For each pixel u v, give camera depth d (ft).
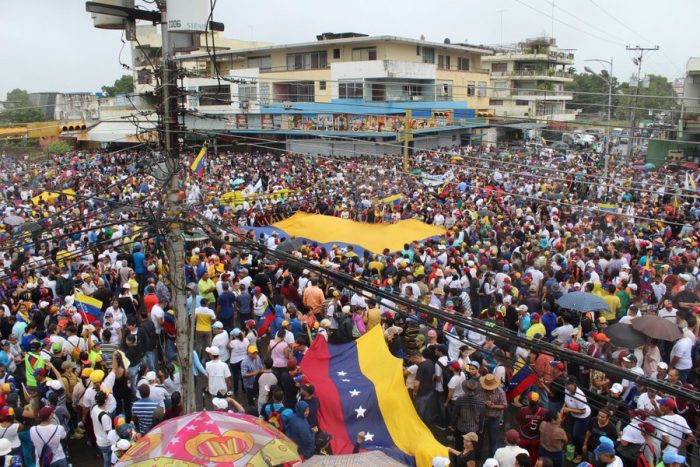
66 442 34.83
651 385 19.97
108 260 57.88
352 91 161.48
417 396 36.17
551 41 254.27
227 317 49.19
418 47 179.83
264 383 35.53
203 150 57.88
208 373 37.45
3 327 43.50
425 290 47.70
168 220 29.48
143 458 20.27
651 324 36.68
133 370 39.34
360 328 43.98
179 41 31.86
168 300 47.37
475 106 204.03
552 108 220.84
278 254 26.96
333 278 25.99
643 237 67.05
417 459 29.78
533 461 31.14
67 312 44.24
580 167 128.16
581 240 66.95
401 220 66.28
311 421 31.58
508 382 37.22
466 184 101.35
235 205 86.69
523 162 139.74
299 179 111.55
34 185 111.24
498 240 67.31
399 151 146.92
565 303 43.60
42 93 189.47
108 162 129.29
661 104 223.71
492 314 43.19
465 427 32.96
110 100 169.07
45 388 34.81
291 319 43.55
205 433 21.01
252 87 176.55
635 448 30.04
